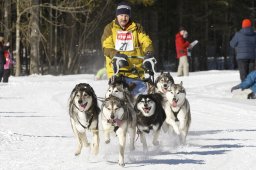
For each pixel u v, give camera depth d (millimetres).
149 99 9773
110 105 8547
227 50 59281
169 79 11336
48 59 40594
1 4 39469
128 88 10414
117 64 10219
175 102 10336
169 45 53531
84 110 8945
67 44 41156
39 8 36906
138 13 44656
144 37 10641
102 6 40344
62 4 35688
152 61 10430
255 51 20250
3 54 25984
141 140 9852
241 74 20359
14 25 37781
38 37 36625
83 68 43969
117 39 10688
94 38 43562
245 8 51719
